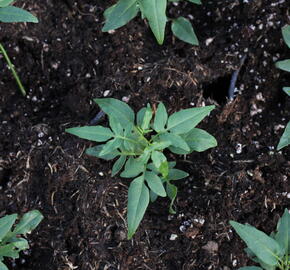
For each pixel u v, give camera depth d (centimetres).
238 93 67
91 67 68
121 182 64
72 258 62
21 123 67
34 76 70
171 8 71
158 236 63
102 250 62
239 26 68
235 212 63
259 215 63
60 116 68
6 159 65
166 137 58
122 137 58
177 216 63
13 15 57
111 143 57
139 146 59
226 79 68
